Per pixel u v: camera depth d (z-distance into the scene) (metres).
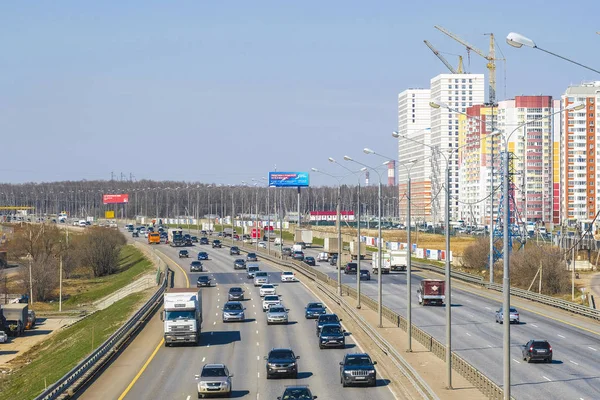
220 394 70.31
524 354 87.50
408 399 67.62
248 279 198.75
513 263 184.62
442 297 144.38
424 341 94.75
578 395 68.00
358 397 69.06
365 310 133.12
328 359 91.06
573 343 100.50
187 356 94.31
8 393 105.50
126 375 82.44
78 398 71.25
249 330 117.19
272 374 78.88
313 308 129.50
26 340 155.25
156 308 143.50
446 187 72.19
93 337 120.94
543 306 141.62
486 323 119.88
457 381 72.88
